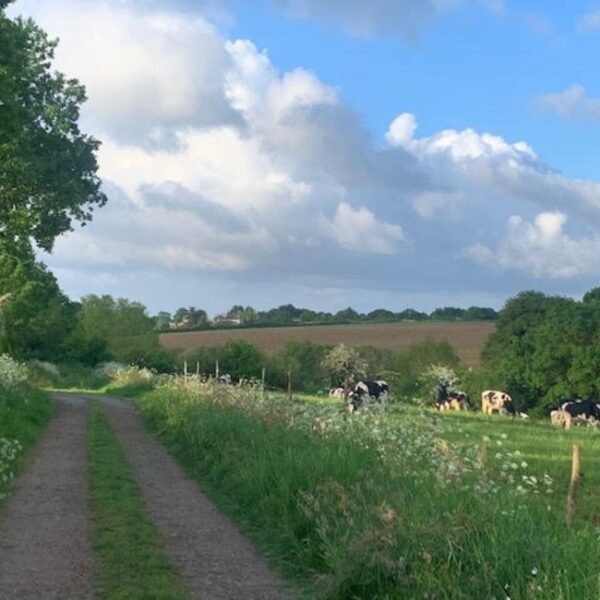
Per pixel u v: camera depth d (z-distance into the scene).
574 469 9.80
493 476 10.45
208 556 10.15
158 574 9.20
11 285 43.78
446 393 52.38
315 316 120.38
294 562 9.64
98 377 65.69
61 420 27.36
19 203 39.12
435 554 7.80
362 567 8.06
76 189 39.78
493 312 116.38
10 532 11.12
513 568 7.22
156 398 31.23
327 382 66.38
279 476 12.23
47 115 38.78
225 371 71.50
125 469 16.86
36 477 15.49
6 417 21.31
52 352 72.88
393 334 94.38
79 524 11.64
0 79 26.66
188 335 103.69
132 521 11.77
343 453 12.25
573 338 62.56
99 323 103.44
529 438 25.70
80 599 8.33
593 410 44.47
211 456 16.69
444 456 10.92
